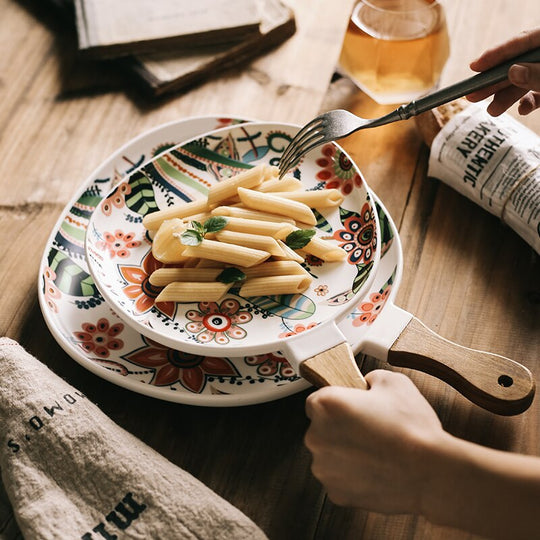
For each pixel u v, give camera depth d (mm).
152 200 990
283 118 1188
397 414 684
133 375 832
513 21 1306
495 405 780
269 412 841
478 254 992
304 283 889
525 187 947
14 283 972
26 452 739
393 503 681
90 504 713
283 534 750
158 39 1239
